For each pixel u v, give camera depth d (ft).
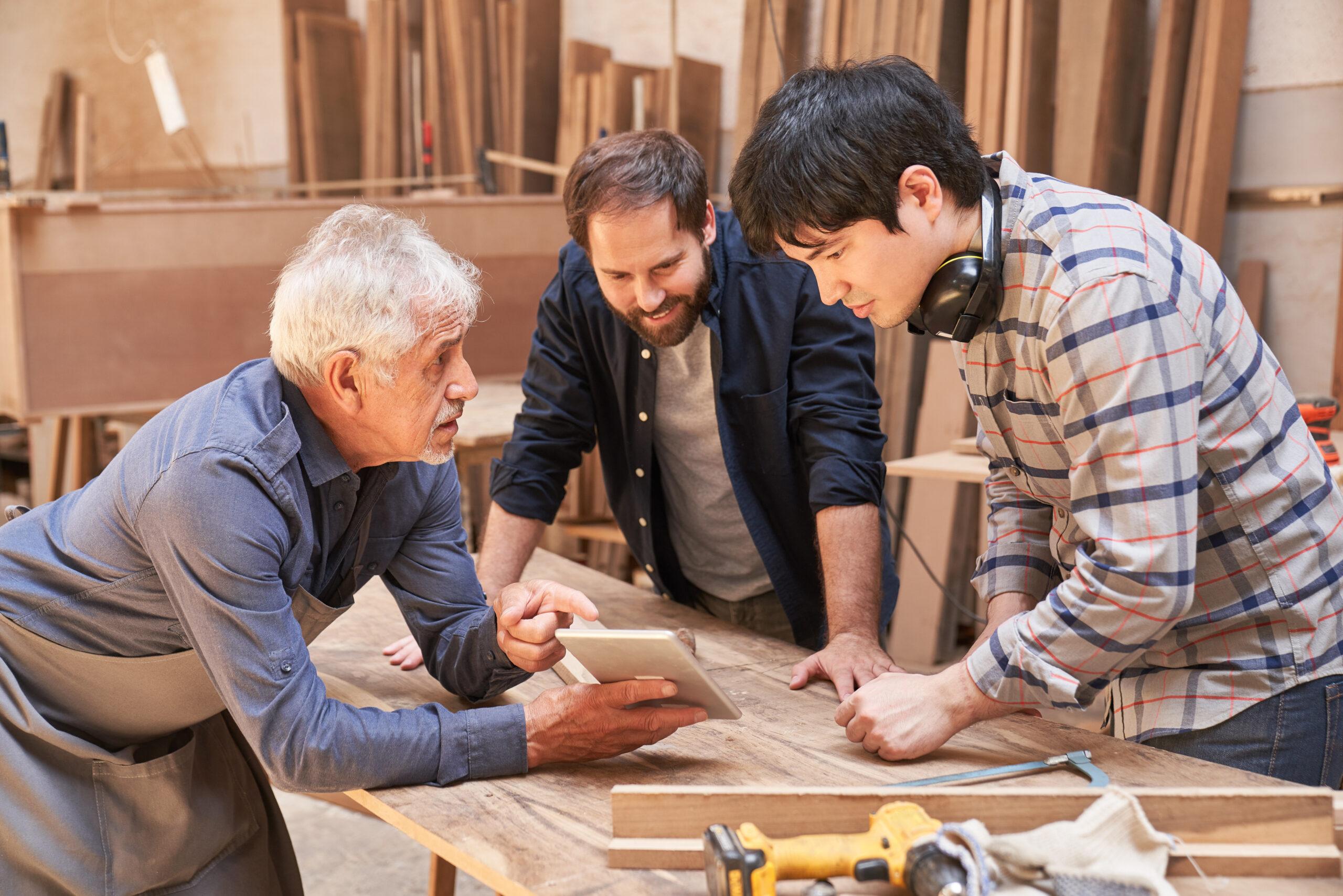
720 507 6.51
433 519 5.18
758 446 6.18
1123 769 4.02
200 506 3.86
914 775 4.04
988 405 4.41
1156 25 10.80
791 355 6.02
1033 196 3.91
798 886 3.31
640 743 4.24
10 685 4.45
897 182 3.75
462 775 4.18
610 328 6.10
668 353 6.09
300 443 4.17
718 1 14.12
